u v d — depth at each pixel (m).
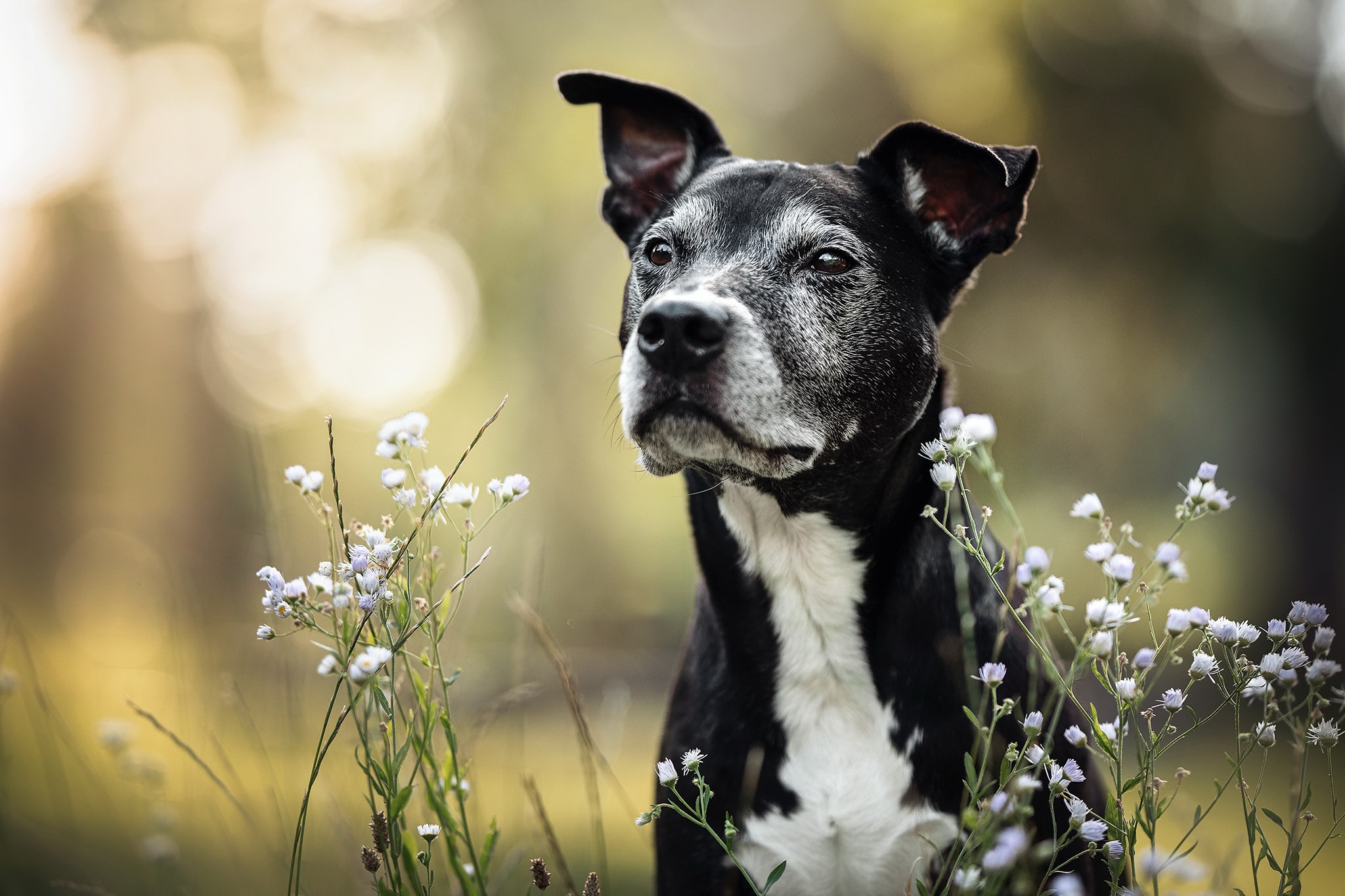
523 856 3.67
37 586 9.98
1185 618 2.46
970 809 2.36
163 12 20.39
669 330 3.13
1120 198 13.27
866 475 3.45
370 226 20.39
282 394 24.23
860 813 3.25
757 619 3.46
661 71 16.70
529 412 19.50
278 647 3.79
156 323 22.23
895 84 13.84
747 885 3.31
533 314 19.03
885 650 3.33
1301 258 13.59
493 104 18.72
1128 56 13.36
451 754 2.54
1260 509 14.87
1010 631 3.40
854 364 3.50
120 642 6.13
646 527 19.84
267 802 4.01
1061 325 13.66
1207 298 13.69
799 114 14.86
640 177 4.36
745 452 3.23
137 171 21.81
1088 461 13.95
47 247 22.25
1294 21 14.17
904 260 3.76
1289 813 5.54
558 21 18.12
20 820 3.68
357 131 20.61
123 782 4.59
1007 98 13.20
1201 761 7.19
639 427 3.23
